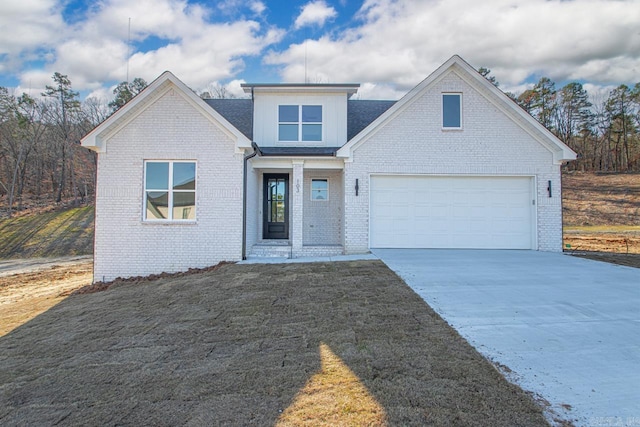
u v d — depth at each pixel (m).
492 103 11.55
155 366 3.95
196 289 7.54
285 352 4.12
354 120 14.28
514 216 11.60
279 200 13.47
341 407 2.90
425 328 4.70
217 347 4.41
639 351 3.96
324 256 11.31
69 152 37.75
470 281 7.25
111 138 10.34
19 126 35.09
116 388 3.48
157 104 10.41
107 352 4.49
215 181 10.41
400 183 11.66
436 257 10.09
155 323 5.54
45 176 38.75
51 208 31.22
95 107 39.06
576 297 6.11
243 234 10.52
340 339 4.41
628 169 46.38
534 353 3.89
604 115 48.75
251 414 2.86
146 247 10.34
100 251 10.30
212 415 2.88
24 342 5.25
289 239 13.25
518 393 3.04
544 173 11.46
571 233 22.50
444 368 3.53
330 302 6.06
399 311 5.43
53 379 3.80
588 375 3.39
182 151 10.37
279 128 13.32
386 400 2.98
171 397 3.23
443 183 11.66
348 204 11.47
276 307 5.95
